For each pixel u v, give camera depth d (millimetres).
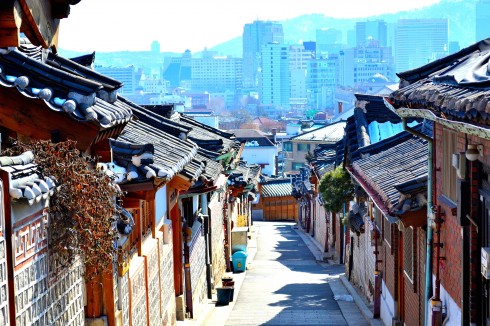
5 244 8031
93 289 13594
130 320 15703
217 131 38688
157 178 14602
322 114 135750
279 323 26375
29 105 10797
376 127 32000
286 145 98750
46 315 9336
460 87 12133
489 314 12688
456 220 14398
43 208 9219
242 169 52031
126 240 15406
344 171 34812
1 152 9750
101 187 10523
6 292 8047
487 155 12359
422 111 13602
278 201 85438
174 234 24266
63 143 10062
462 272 13523
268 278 38969
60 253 9828
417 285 19094
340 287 34500
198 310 27156
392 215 17156
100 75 14523
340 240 44719
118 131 12547
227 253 41781
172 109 30391
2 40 8789
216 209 36562
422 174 18703
